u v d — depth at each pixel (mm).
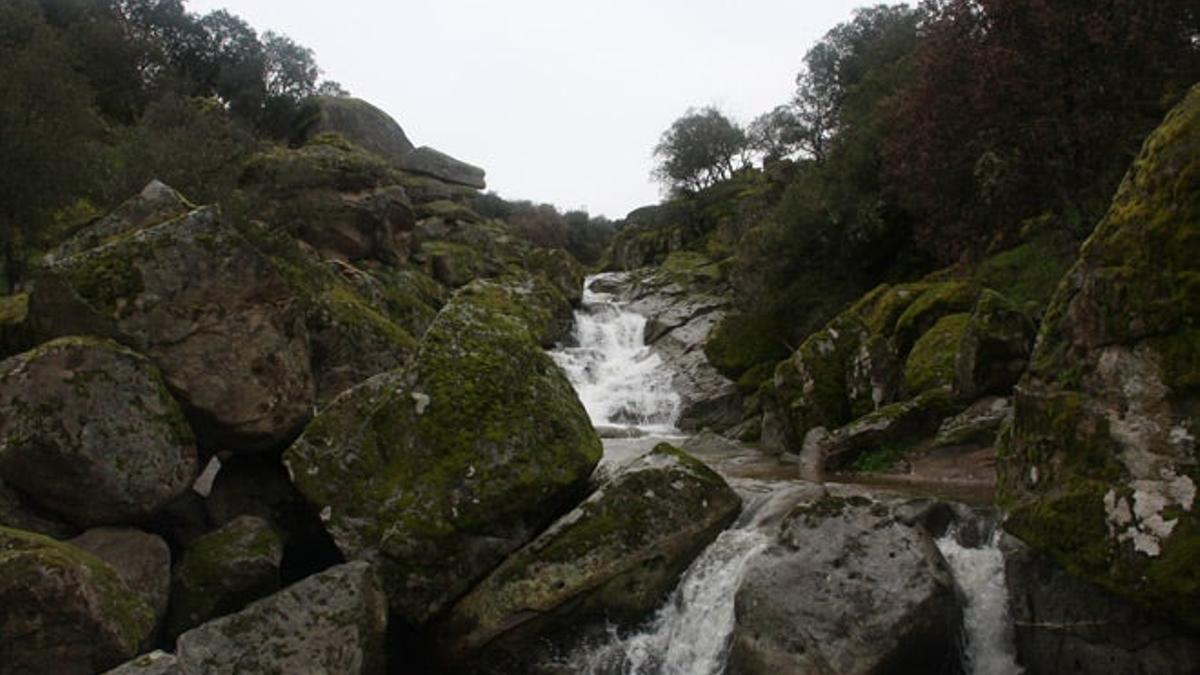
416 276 35125
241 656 8102
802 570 8383
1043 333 8031
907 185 21828
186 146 25656
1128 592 6590
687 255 55875
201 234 11102
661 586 9633
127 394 9656
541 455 10258
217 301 11055
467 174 62469
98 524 9383
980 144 17578
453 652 9391
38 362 9266
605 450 21609
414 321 27969
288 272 18672
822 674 7684
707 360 30875
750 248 31219
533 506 10039
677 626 9430
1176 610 6340
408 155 60688
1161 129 7199
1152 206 6945
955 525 9641
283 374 11516
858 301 23969
